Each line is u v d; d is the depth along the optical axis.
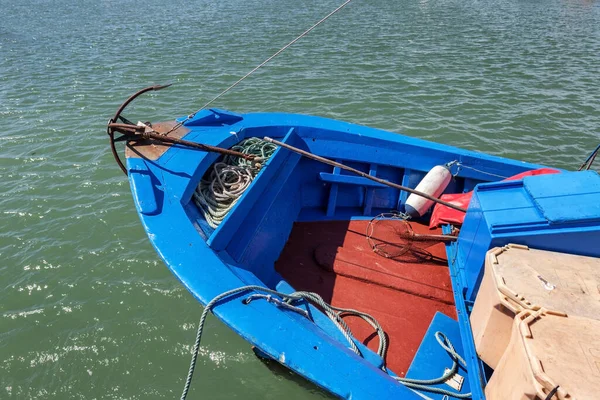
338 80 14.63
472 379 3.14
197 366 5.11
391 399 2.93
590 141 10.74
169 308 5.92
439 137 10.87
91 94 13.45
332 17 24.91
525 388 2.28
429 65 16.25
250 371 5.02
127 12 27.33
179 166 4.84
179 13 26.62
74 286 6.31
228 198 4.84
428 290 4.87
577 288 2.78
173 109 12.40
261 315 3.42
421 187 5.59
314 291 4.82
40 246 7.08
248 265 4.48
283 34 20.83
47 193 8.45
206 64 16.31
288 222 5.52
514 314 2.78
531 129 11.32
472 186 6.05
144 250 6.98
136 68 15.93
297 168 5.89
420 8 28.16
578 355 2.29
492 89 13.93
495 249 3.16
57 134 10.77
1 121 11.55
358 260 5.24
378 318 4.54
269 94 13.48
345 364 3.12
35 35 21.25
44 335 5.59
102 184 8.72
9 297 6.16
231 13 26.34
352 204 6.24
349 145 6.05
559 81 14.70
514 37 20.72
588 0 31.88
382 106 12.62
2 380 5.09
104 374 5.11
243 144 5.61
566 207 3.29
